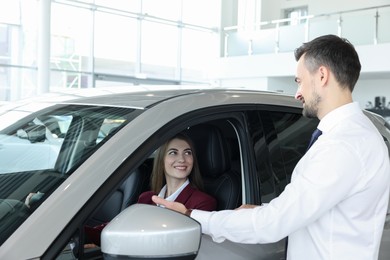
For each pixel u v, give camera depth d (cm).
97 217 200
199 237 120
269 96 192
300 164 136
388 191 138
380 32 1099
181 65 1611
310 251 138
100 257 131
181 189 190
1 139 162
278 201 130
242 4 1781
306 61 141
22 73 1246
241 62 1355
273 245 170
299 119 198
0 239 111
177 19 1584
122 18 1435
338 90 138
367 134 133
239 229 133
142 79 1507
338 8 1585
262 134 181
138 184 211
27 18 1234
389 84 1359
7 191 128
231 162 192
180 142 189
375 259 138
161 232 115
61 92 199
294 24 1252
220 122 191
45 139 152
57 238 114
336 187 127
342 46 138
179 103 156
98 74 1389
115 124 143
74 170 127
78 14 1336
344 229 134
